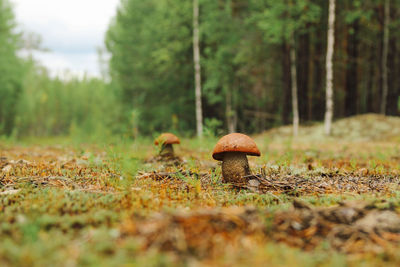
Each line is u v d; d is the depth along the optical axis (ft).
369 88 86.58
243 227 7.72
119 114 96.68
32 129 189.26
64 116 217.77
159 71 89.35
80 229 7.79
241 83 93.20
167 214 8.18
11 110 110.22
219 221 7.83
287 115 84.28
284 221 8.23
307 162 24.84
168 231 7.14
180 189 13.55
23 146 42.42
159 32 86.69
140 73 94.79
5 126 111.45
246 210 8.64
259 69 91.45
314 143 57.16
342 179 16.47
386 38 77.82
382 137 59.77
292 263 6.09
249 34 85.66
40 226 7.72
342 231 7.75
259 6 77.30
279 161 20.83
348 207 8.96
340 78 87.76
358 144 50.16
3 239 6.81
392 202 9.50
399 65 85.35
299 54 85.76
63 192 11.50
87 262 5.87
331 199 11.60
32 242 6.63
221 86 90.07
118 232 7.32
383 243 7.30
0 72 93.20
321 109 89.30
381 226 8.02
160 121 92.17
